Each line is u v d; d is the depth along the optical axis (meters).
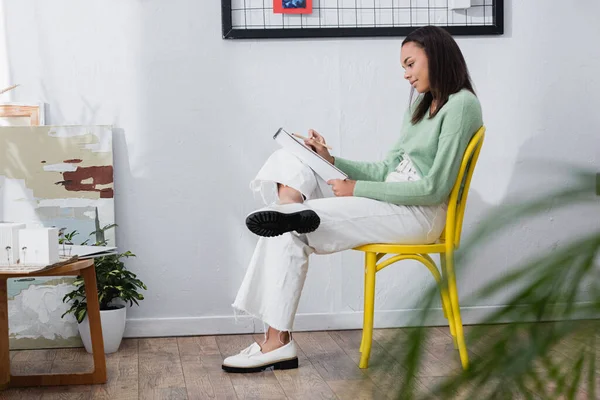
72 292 2.72
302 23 2.91
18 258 2.14
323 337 2.91
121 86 2.88
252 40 2.91
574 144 3.07
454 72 2.37
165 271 2.94
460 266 0.25
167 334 2.95
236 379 2.34
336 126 2.96
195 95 2.91
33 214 2.83
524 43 3.02
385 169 2.62
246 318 2.98
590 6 3.03
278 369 2.45
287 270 2.38
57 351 2.77
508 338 0.25
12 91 2.85
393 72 2.96
